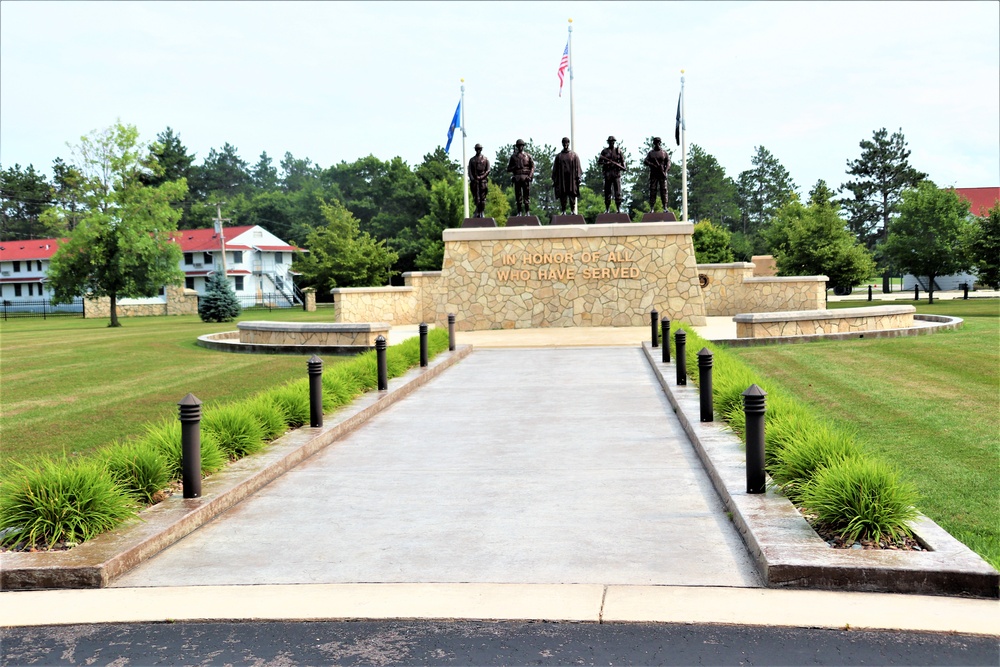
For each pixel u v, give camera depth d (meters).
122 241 44.53
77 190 46.22
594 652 4.58
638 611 5.07
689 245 26.50
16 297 79.69
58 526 6.26
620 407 12.52
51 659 4.68
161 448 8.24
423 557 6.18
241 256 79.56
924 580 5.16
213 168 135.38
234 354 22.23
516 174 28.22
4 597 5.60
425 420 11.99
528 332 25.89
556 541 6.45
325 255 60.88
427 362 16.97
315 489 8.24
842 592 5.23
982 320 25.84
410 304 33.06
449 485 8.29
